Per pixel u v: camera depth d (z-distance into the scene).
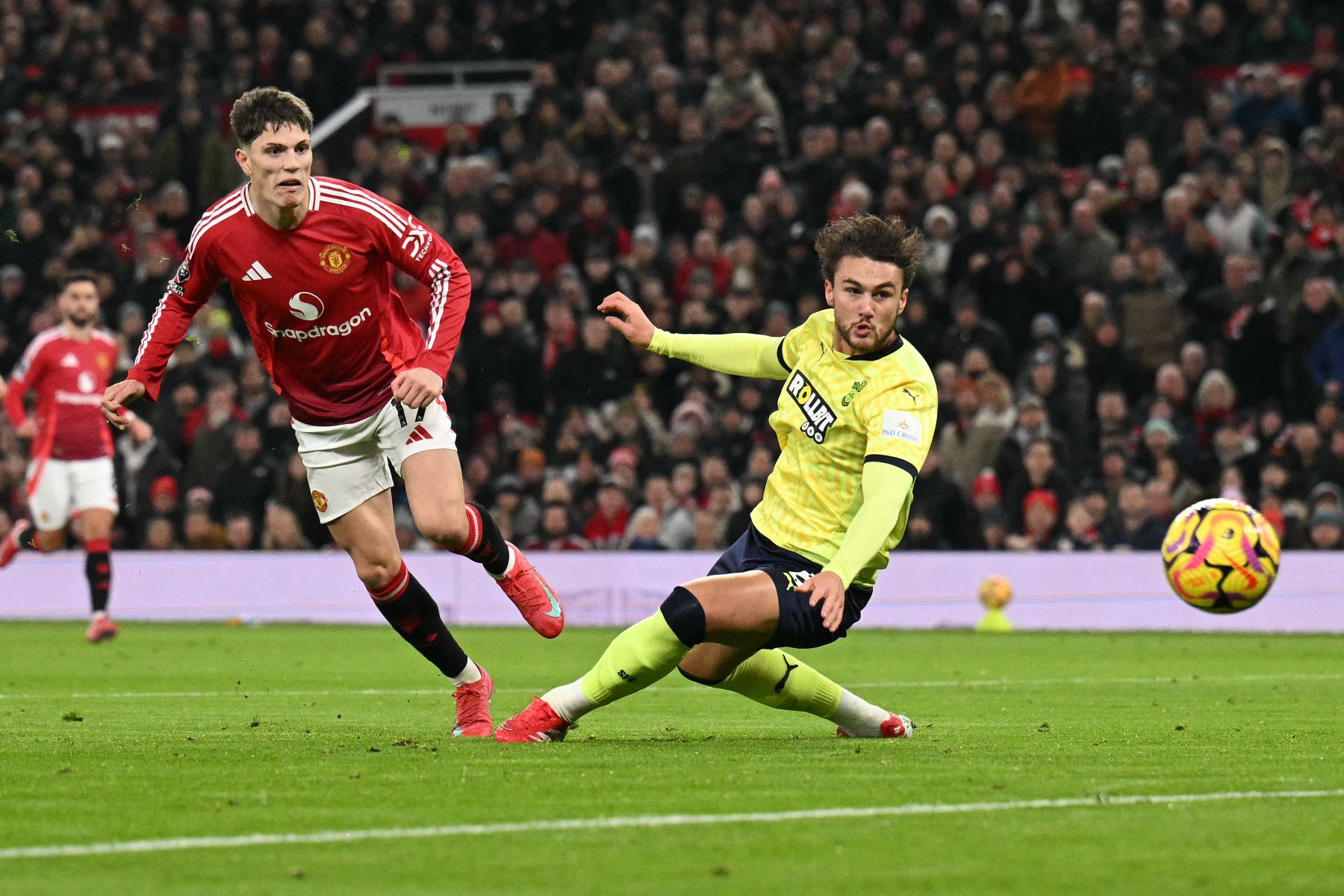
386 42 85.81
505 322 65.88
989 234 63.59
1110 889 12.51
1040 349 59.31
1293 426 56.19
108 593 48.62
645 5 85.94
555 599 23.38
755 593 20.70
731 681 21.97
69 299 48.00
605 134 75.69
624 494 60.03
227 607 61.12
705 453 60.22
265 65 83.62
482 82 84.00
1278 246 61.88
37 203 78.12
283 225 21.62
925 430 20.50
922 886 12.59
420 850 13.89
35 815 15.62
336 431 22.64
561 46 83.88
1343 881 12.76
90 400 48.22
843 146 71.56
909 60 72.56
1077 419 58.59
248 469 62.91
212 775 18.23
